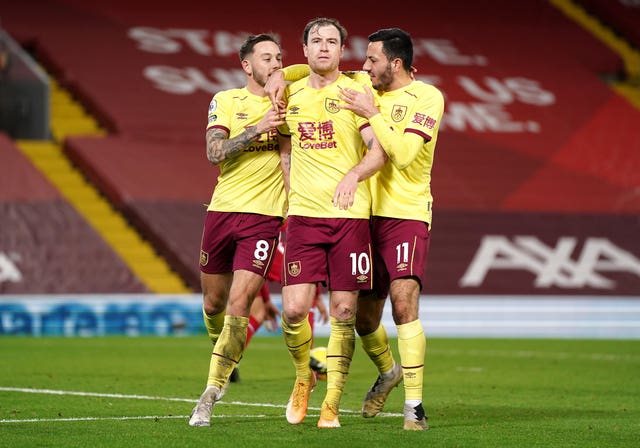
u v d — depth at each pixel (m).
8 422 24.45
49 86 94.38
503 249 87.25
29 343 59.78
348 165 24.16
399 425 24.52
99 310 69.94
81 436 21.84
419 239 24.17
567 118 108.69
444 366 46.88
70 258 78.50
